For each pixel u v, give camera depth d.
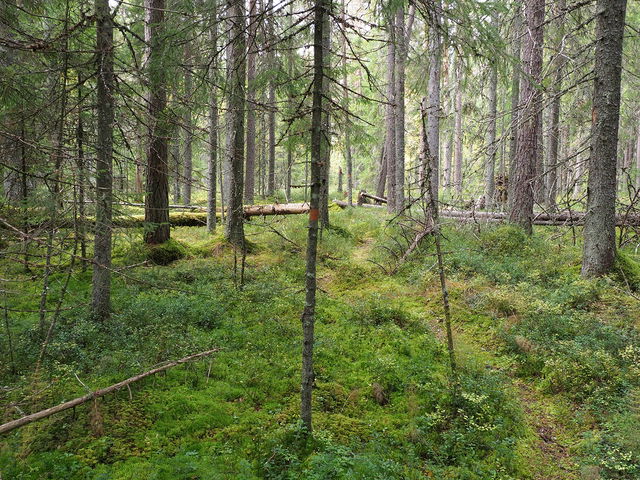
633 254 11.44
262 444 4.99
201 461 4.68
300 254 13.30
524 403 6.25
